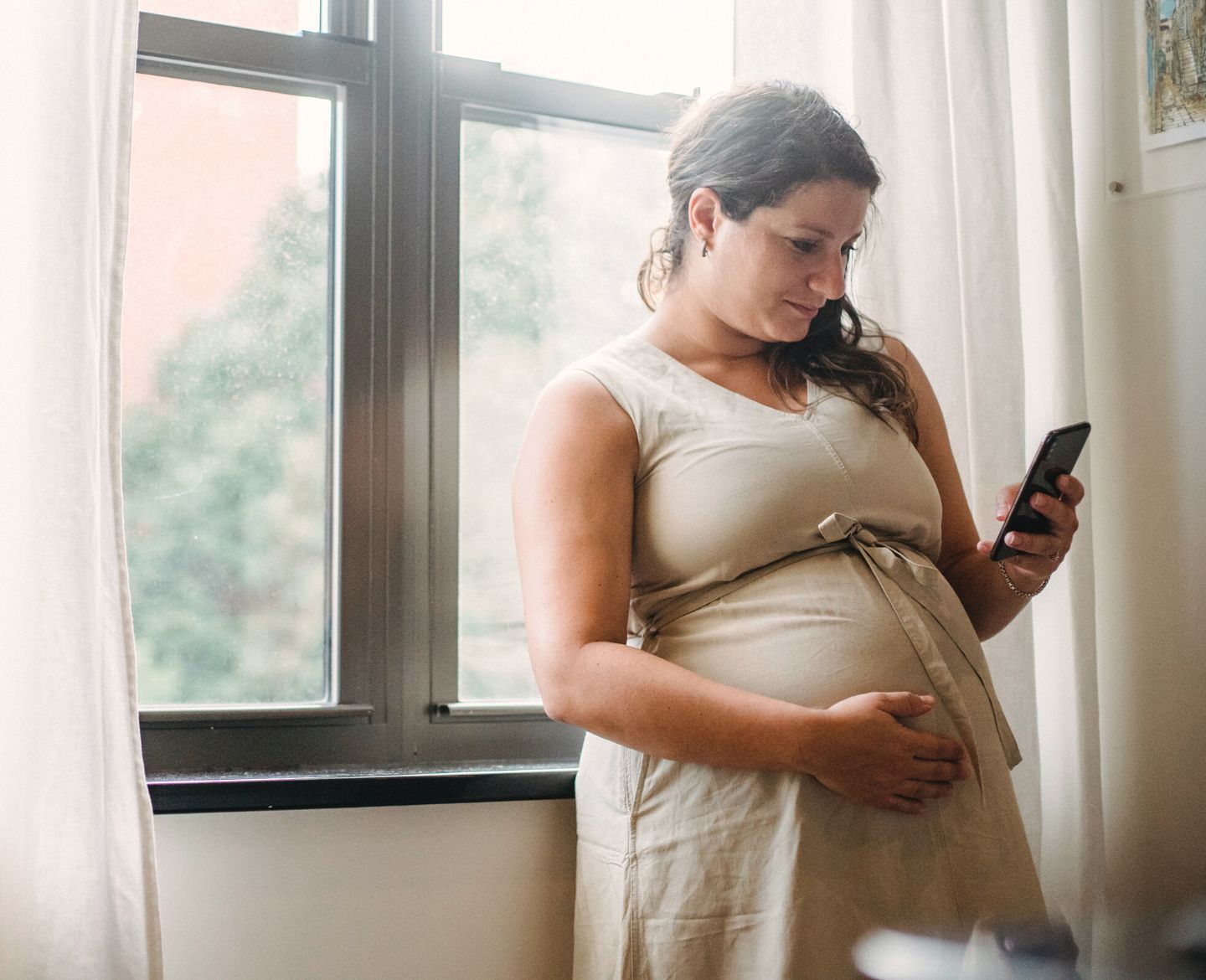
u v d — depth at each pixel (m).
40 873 1.00
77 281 1.03
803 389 1.13
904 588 1.06
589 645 0.98
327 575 1.34
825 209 1.04
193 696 1.28
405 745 1.34
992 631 1.26
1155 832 1.62
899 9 1.50
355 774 1.24
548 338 1.44
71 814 1.01
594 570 1.01
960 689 1.06
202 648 1.29
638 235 1.49
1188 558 1.60
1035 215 1.62
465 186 1.42
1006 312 1.51
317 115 1.37
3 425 1.02
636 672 0.96
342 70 1.36
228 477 1.31
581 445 1.06
